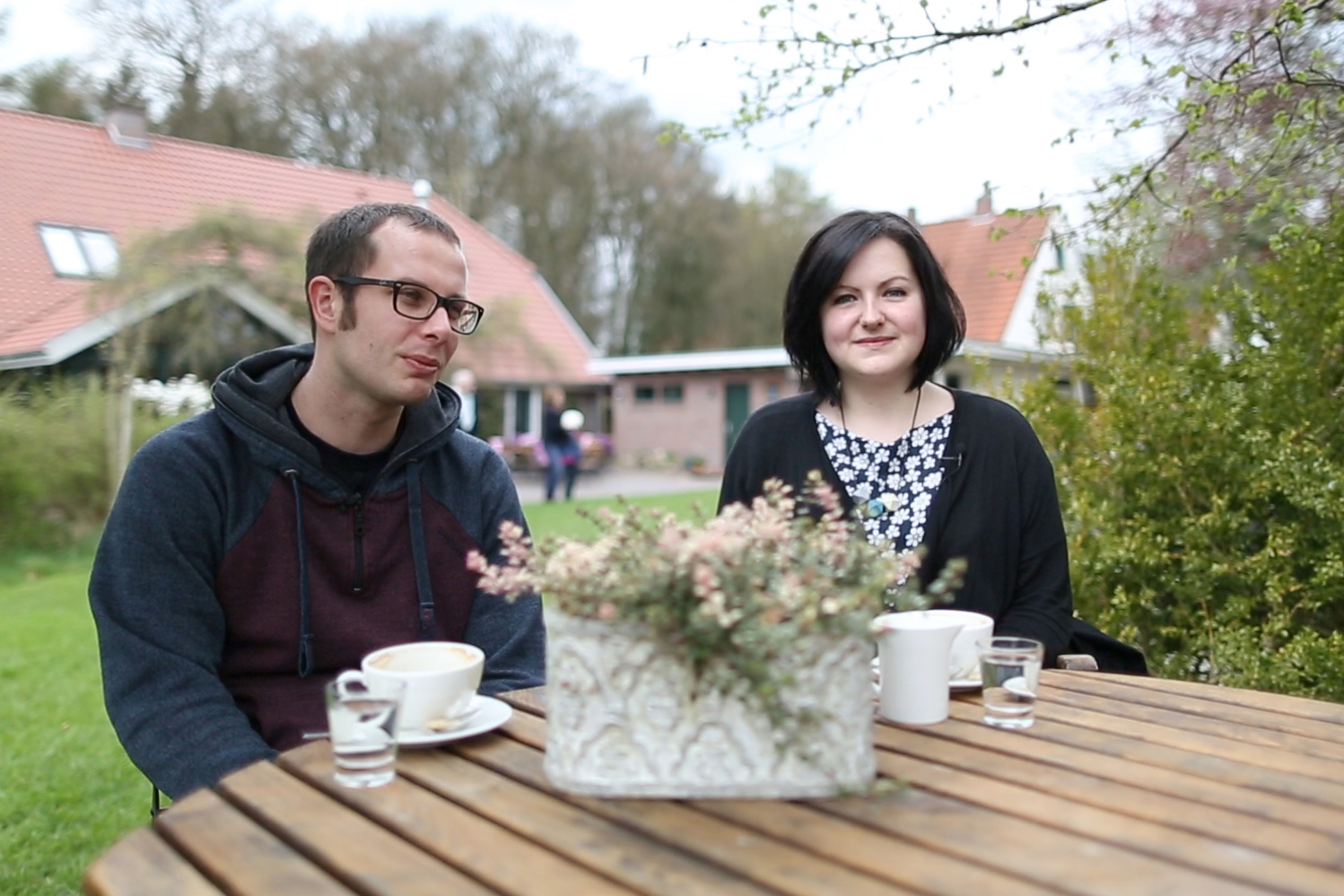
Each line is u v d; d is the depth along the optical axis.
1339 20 2.66
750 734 1.07
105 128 14.34
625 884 0.90
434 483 1.96
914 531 2.06
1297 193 2.62
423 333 1.77
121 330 9.44
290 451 1.78
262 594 1.78
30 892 2.61
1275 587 2.75
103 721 3.87
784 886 0.88
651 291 31.00
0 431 8.67
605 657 1.08
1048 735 1.31
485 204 27.81
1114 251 3.23
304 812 1.08
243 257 10.02
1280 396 2.85
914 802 1.07
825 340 2.15
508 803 1.09
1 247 11.85
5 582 7.27
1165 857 0.93
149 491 1.71
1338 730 1.33
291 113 22.72
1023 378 3.66
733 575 1.04
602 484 17.94
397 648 1.36
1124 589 3.05
